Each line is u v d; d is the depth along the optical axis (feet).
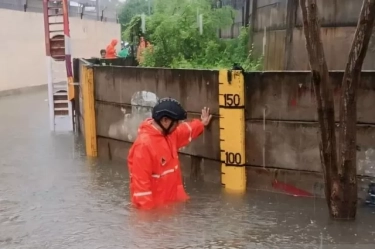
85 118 28.37
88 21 94.32
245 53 35.83
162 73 22.62
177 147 19.01
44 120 43.01
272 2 29.17
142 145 17.69
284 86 19.02
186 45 38.73
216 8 42.88
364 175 17.95
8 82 66.28
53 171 24.81
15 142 33.06
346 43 23.36
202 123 19.80
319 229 15.78
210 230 15.85
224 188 20.47
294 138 19.16
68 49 37.52
